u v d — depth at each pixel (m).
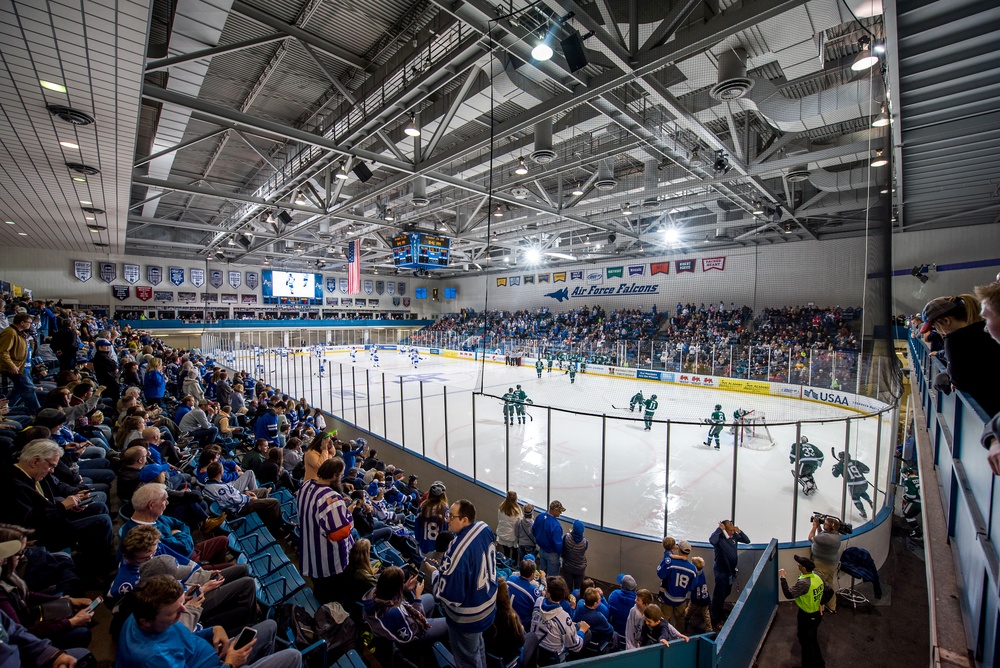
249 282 41.38
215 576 3.72
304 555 3.93
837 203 18.12
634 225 26.83
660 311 31.16
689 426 16.00
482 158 16.25
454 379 26.66
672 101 10.02
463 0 6.78
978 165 11.51
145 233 31.98
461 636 3.27
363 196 17.95
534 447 13.70
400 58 9.91
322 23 9.48
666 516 7.38
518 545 7.54
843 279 23.95
